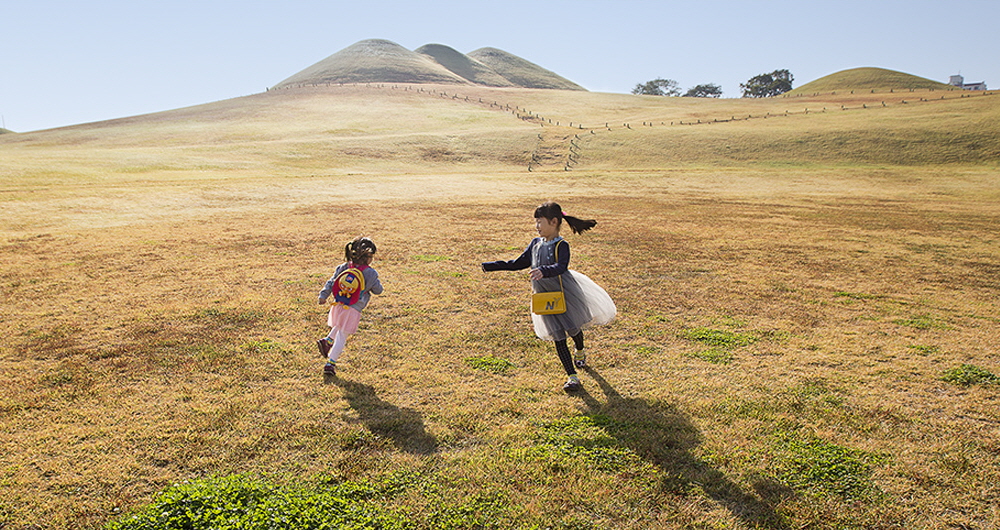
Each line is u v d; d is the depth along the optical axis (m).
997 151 46.25
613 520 3.12
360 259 5.33
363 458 3.71
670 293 8.45
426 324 6.77
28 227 14.30
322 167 44.81
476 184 29.86
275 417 4.30
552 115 87.19
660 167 47.97
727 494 3.38
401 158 51.47
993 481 3.51
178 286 8.45
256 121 78.00
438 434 4.05
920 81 130.62
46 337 6.09
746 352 5.92
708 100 111.88
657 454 3.80
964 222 17.80
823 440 4.02
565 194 26.67
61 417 4.24
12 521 3.03
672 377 5.21
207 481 3.40
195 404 4.50
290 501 3.17
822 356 5.78
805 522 3.10
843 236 14.45
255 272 9.45
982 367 5.51
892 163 46.53
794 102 97.31
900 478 3.54
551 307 4.89
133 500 3.23
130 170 34.72
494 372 5.31
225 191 23.23
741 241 13.44
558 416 4.40
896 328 6.82
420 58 192.88
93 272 9.31
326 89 117.31
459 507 3.20
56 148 61.44
